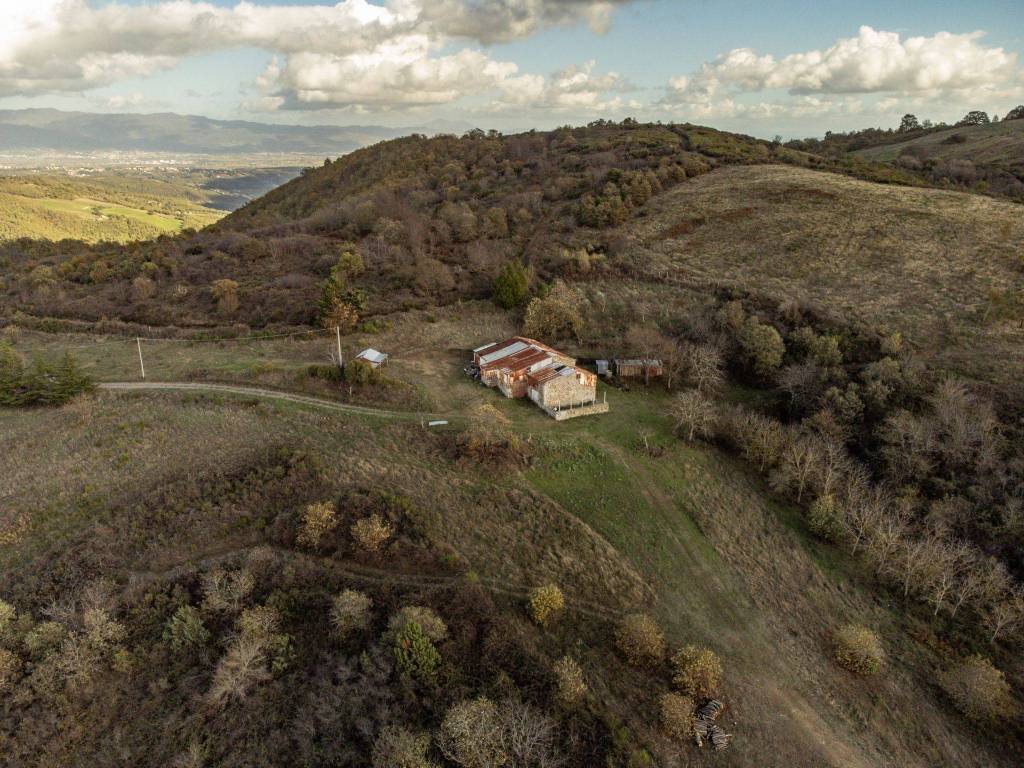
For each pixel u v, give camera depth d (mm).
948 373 73812
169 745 36844
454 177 176750
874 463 66875
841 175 137875
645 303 98438
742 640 48469
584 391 74375
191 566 45969
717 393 81000
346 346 85500
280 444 58344
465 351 88125
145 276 112750
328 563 46750
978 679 44594
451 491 56406
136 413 63031
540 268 111000
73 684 38375
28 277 113438
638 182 136875
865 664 47000
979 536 57844
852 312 87500
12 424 61969
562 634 45312
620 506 59531
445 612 43656
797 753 40812
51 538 48031
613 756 37031
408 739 35188
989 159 160250
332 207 154125
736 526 59719
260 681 39719
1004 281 88375
